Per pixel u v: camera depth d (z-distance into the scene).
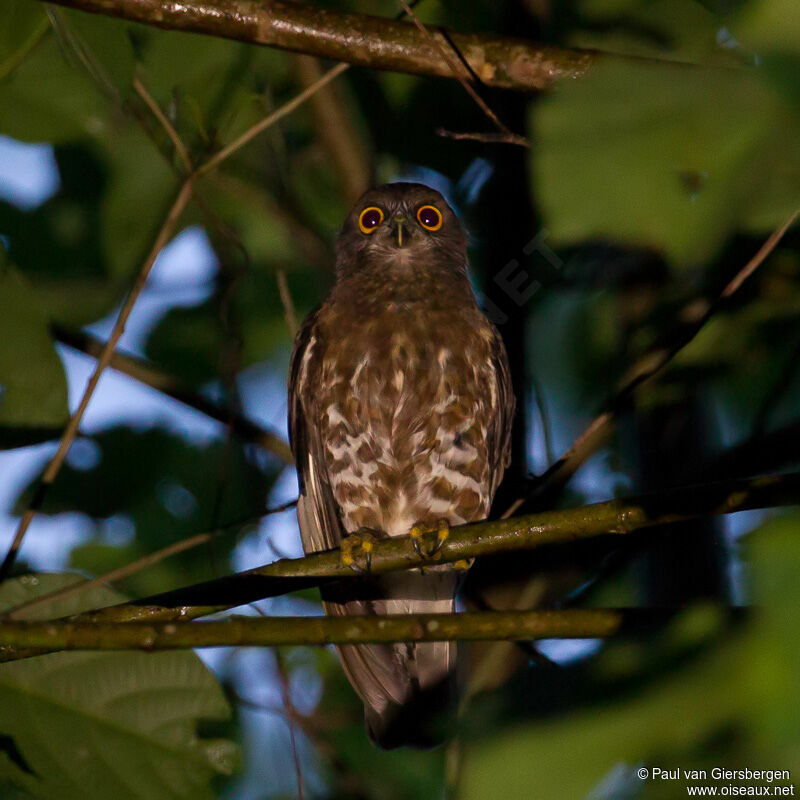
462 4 10.58
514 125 10.32
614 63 2.88
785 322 9.23
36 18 8.84
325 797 11.26
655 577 9.00
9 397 8.16
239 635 6.17
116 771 7.35
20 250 11.94
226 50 8.91
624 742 2.59
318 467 10.79
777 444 9.19
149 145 11.51
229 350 10.45
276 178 11.44
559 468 9.01
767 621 2.55
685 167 2.71
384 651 9.80
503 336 10.96
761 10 2.55
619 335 10.13
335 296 11.23
